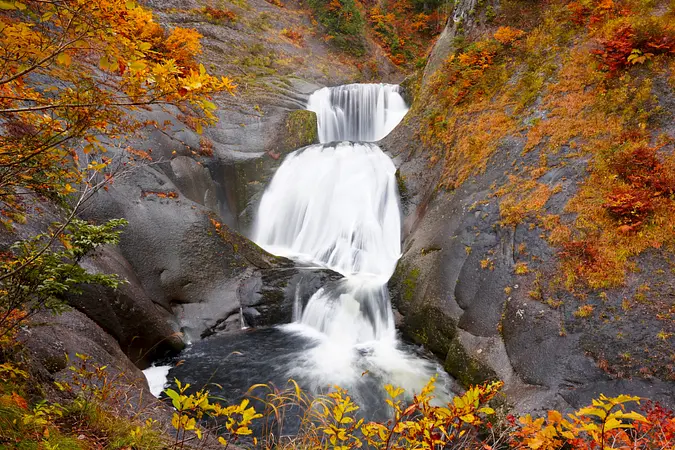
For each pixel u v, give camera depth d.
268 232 14.67
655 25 8.77
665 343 5.77
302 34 26.47
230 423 2.08
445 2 32.81
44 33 2.15
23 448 2.52
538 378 6.41
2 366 3.41
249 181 15.12
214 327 9.85
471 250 8.84
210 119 2.42
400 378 7.97
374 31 32.06
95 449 3.27
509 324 7.32
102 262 8.16
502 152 10.15
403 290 10.05
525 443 2.13
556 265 7.36
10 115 2.58
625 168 7.65
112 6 2.07
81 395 4.40
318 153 15.33
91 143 2.63
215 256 10.86
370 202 13.45
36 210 6.93
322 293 10.54
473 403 2.07
